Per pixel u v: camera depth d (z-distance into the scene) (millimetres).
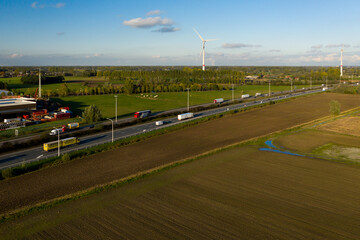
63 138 73938
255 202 39219
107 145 66750
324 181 46531
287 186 44531
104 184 45594
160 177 48188
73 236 31781
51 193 43000
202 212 36562
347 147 66375
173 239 30875
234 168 52500
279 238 31000
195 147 66812
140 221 34625
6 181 47719
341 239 30844
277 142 70438
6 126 86438
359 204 38656
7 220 35250
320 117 102312
